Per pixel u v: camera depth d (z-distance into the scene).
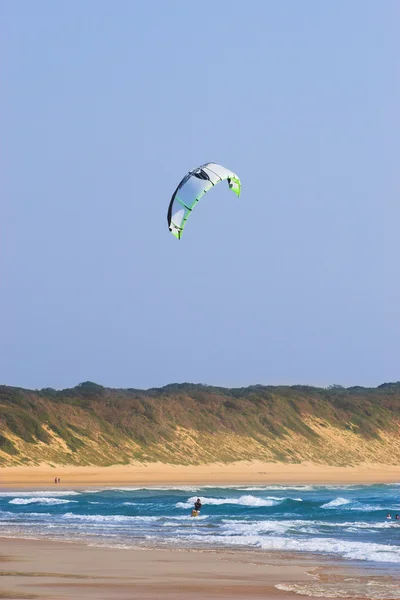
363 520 145.88
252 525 134.00
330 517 152.00
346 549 99.31
